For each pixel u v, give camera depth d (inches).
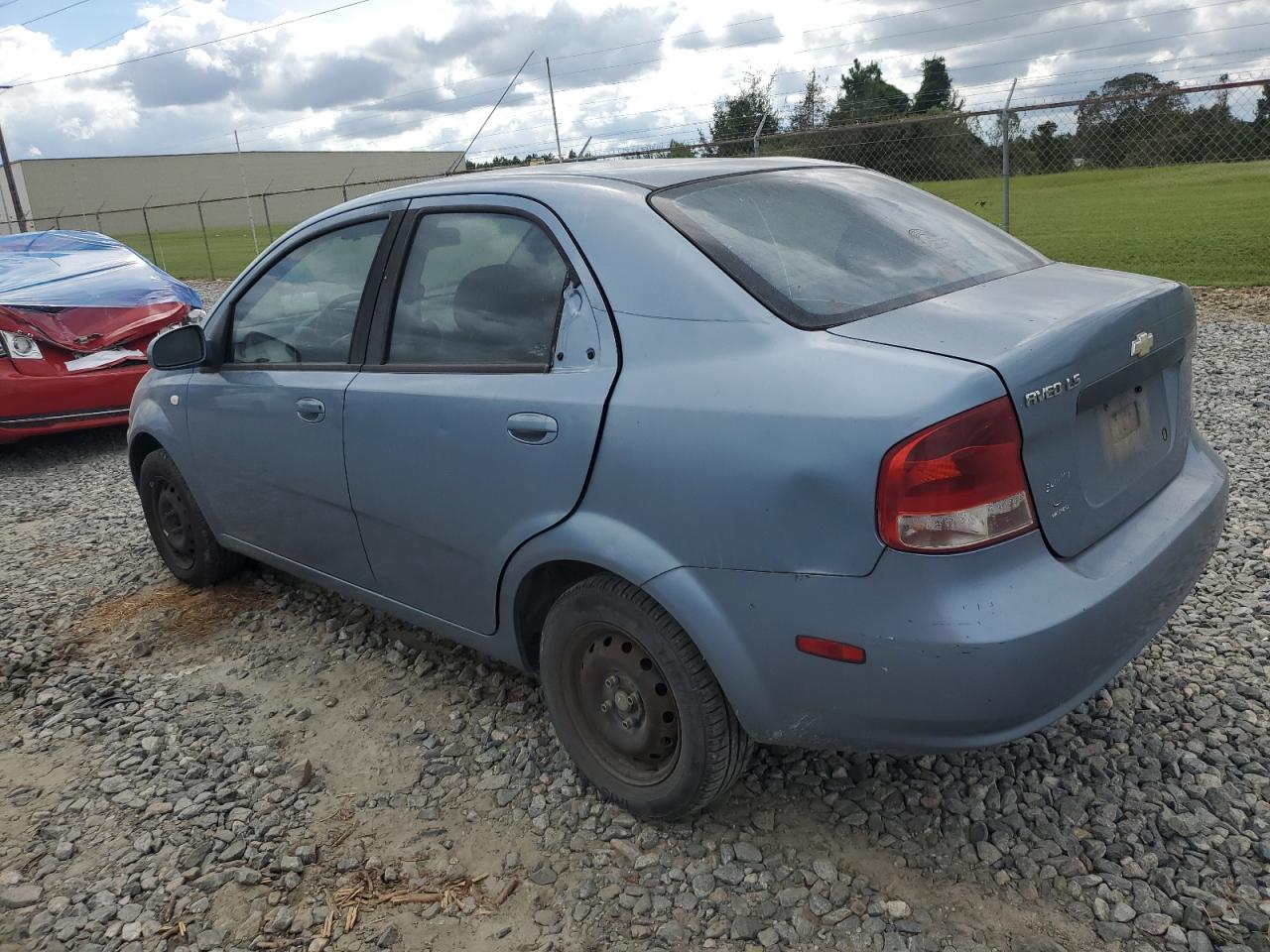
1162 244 501.4
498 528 105.9
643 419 91.0
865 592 79.9
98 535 213.5
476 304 110.8
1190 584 99.1
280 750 124.1
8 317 269.3
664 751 100.2
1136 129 485.7
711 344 90.3
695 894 93.4
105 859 105.7
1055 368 81.8
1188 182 708.0
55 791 119.0
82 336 278.2
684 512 88.4
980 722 79.9
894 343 84.1
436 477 111.7
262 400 137.0
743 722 90.9
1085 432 88.4
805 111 649.0
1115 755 108.3
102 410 282.5
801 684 85.8
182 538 172.9
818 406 81.0
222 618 163.9
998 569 79.0
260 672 144.6
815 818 102.4
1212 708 115.4
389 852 103.3
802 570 82.4
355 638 152.0
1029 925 86.7
